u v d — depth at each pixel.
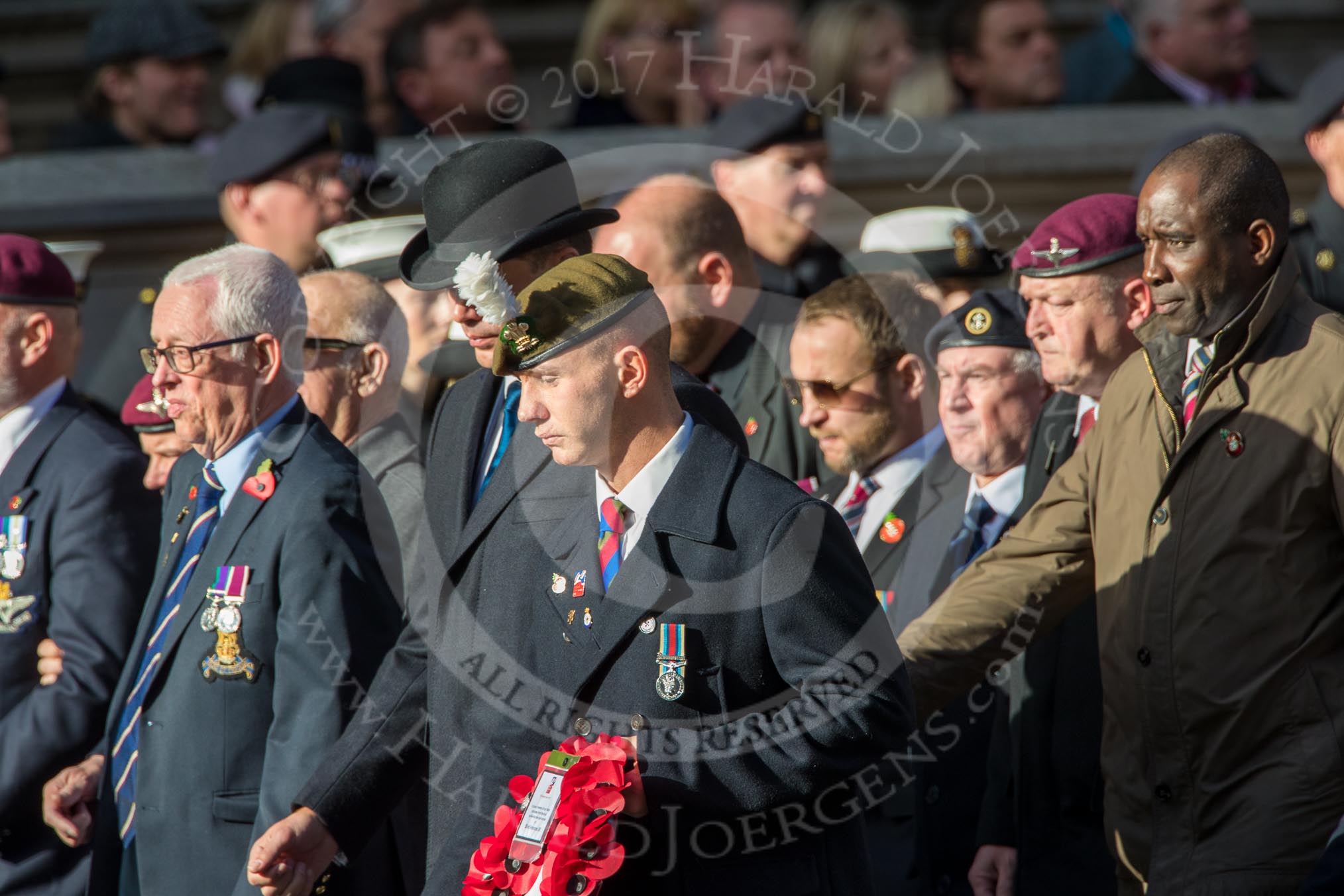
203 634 12.55
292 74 18.31
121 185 22.89
